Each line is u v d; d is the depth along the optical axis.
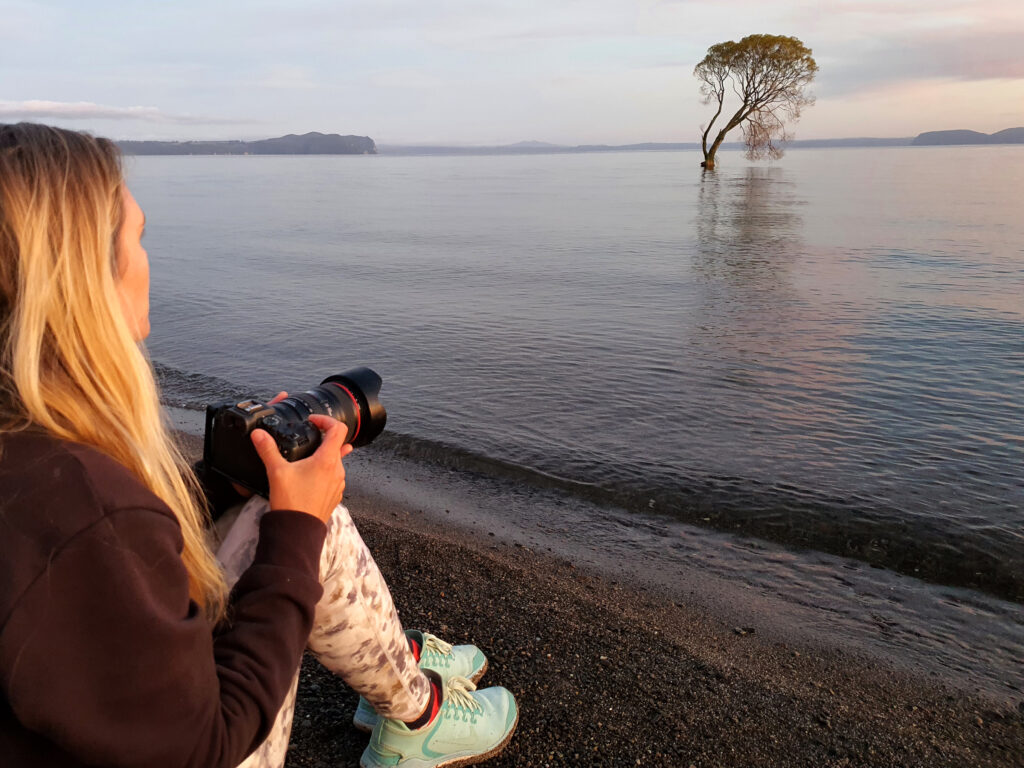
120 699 0.76
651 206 32.31
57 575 0.73
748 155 55.81
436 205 35.81
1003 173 67.38
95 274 0.85
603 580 3.75
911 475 5.12
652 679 2.49
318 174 89.94
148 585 0.78
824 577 3.86
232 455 1.20
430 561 3.37
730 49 52.75
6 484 0.75
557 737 2.15
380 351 8.69
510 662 2.51
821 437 5.89
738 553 4.11
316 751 2.01
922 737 2.46
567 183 57.47
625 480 5.07
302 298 12.02
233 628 0.98
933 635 3.33
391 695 1.65
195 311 10.91
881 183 49.25
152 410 0.93
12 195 0.81
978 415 6.38
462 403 6.74
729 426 6.15
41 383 0.82
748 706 2.42
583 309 11.19
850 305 11.12
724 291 12.56
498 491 4.90
